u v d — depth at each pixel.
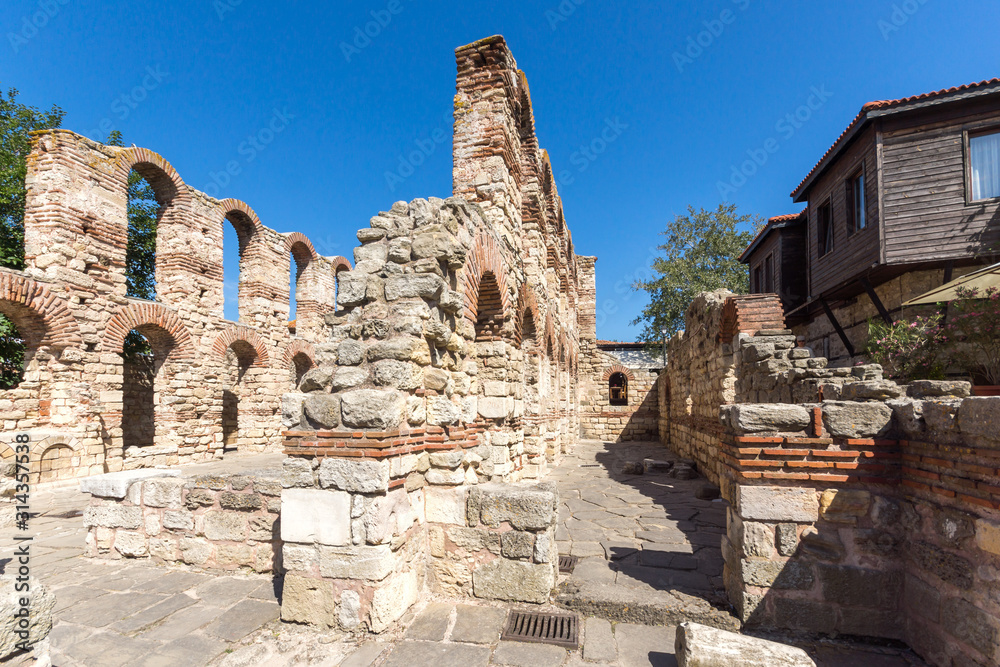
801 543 3.75
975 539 2.90
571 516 7.13
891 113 11.03
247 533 5.16
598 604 4.13
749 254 21.70
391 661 3.47
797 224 17.59
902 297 11.95
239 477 5.21
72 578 5.01
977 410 2.82
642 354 33.09
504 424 7.47
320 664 3.45
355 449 3.95
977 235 10.52
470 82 8.42
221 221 16.34
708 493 8.34
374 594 3.85
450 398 5.19
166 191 14.80
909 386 4.16
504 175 8.14
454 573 4.52
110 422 12.24
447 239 4.61
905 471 3.56
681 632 3.34
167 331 14.08
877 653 3.43
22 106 18.22
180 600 4.48
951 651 3.08
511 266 8.22
